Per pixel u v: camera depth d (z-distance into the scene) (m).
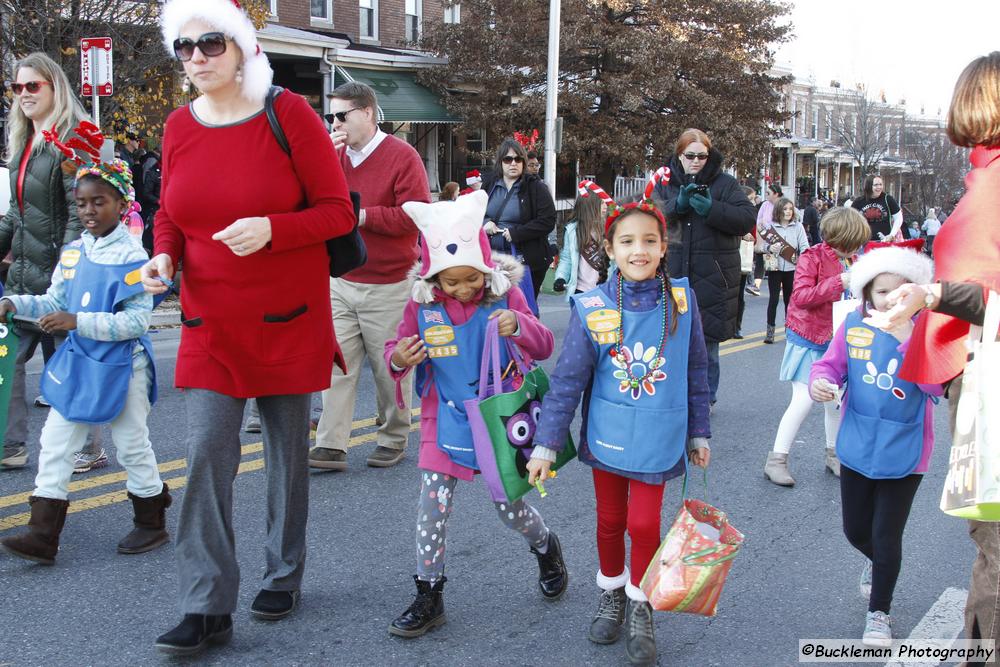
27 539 4.09
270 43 18.19
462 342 3.58
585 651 3.52
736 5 23.56
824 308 5.56
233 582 3.42
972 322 2.49
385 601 3.92
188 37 3.15
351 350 5.55
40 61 4.99
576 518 4.96
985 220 2.48
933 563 4.44
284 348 3.41
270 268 3.31
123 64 12.72
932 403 3.72
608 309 3.36
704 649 3.56
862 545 3.86
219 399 3.36
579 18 21.92
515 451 3.46
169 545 4.44
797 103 48.97
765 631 3.72
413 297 3.63
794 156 46.16
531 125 22.56
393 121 20.36
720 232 6.39
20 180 5.13
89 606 3.80
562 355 3.40
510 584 4.12
